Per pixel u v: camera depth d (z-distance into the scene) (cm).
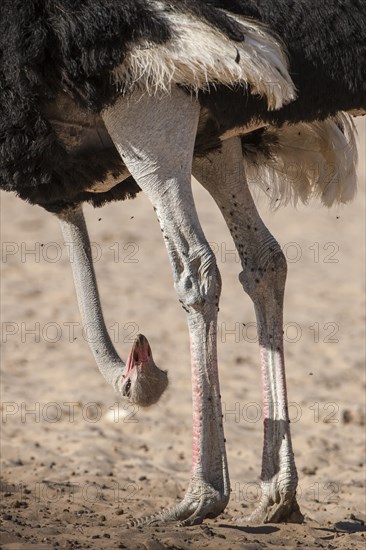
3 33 1858
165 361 3956
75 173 1977
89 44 1825
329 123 2150
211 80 1864
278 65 1866
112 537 1856
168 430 3222
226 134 1980
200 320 1911
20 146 1892
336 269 5375
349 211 6372
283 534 1970
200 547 1797
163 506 2320
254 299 2088
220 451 1939
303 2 1912
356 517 2370
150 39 1822
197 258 1905
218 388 1927
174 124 1889
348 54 1914
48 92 1873
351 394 3675
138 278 5125
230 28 1842
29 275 5084
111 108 1886
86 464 2819
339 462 2980
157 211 1906
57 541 1820
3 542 1802
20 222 5934
